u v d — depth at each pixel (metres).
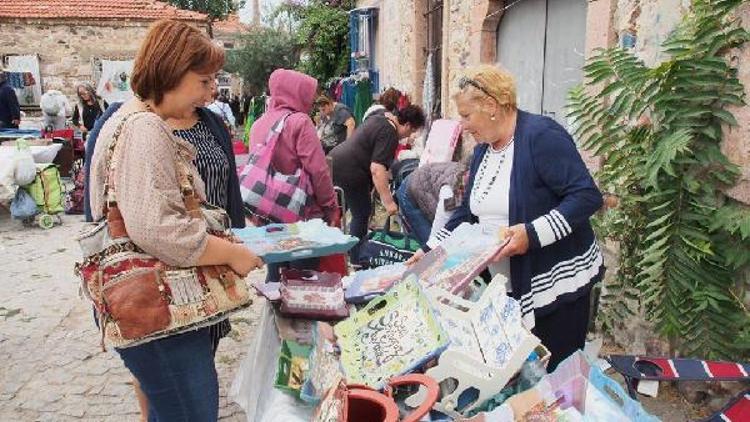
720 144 2.81
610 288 3.48
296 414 1.70
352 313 2.18
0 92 10.69
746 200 2.70
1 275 5.74
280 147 3.52
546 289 2.29
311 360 1.86
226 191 2.65
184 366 1.90
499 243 2.15
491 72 2.26
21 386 3.67
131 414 3.36
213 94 2.02
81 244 1.81
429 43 8.24
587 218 2.19
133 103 1.91
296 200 3.46
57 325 4.55
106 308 1.75
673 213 2.93
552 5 5.18
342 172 5.19
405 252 4.23
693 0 2.83
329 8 14.75
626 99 3.10
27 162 7.28
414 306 1.86
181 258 1.73
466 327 1.86
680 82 2.83
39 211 7.58
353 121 7.90
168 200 1.70
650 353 3.39
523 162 2.24
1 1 15.63
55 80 15.66
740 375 2.03
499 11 5.94
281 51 21.06
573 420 1.41
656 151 2.87
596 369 1.54
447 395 1.62
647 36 3.42
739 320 2.80
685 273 2.90
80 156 10.88
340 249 2.34
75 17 15.38
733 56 2.72
